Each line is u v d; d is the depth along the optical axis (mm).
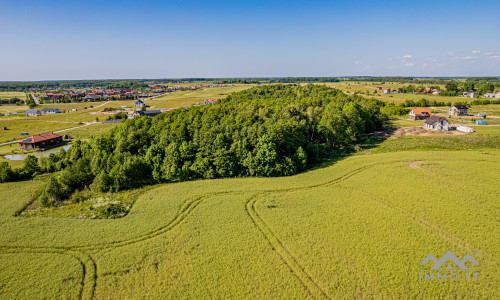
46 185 54062
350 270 29984
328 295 26953
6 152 99438
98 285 29344
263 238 36125
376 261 31078
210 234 37531
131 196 52406
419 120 128625
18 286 29531
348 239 35156
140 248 35062
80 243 36656
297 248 33906
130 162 58219
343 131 86188
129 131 74750
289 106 89000
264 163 60656
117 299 27438
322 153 75688
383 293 26906
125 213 45219
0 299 27859
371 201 45281
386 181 52781
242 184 55750
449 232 35688
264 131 64688
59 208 48469
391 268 29938
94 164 60531
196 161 61406
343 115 90812
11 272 31641
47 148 105625
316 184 54406
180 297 27375
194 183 57656
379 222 38625
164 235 37812
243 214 42656
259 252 33469
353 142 91375
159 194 52250
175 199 49312
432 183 50312
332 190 50781
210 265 31531
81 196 53531
